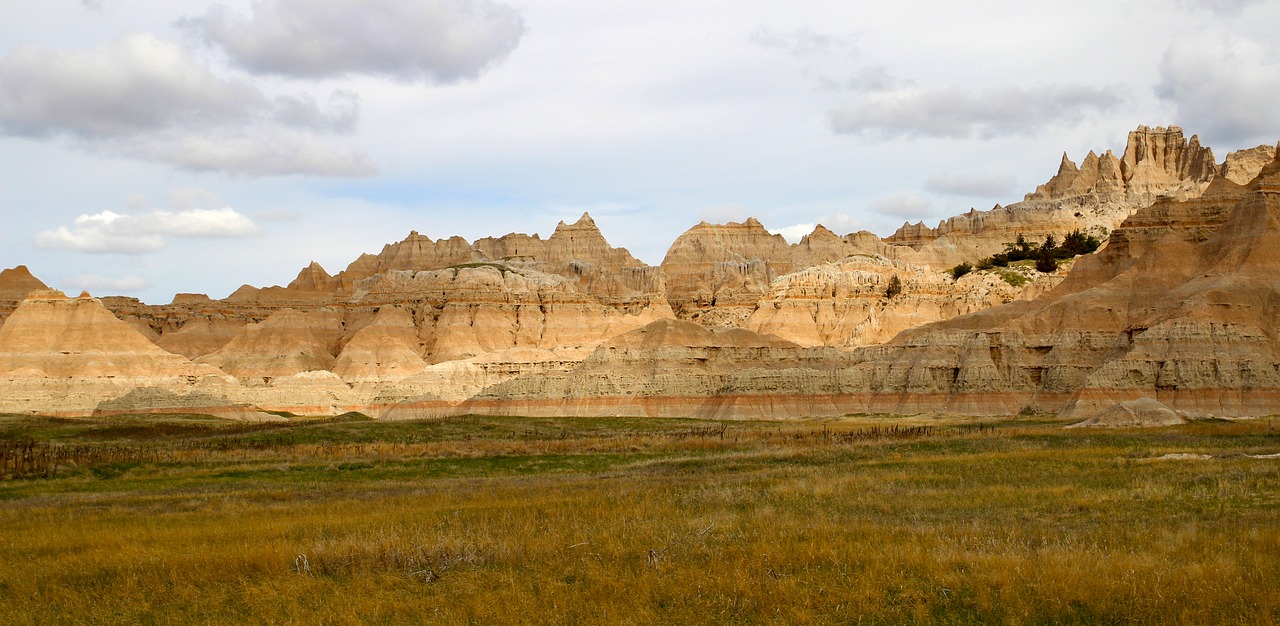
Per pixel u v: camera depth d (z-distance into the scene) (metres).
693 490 62.94
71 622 37.50
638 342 199.88
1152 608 33.69
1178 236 171.75
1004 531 45.34
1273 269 155.50
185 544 48.06
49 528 54.75
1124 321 162.88
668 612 35.84
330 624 36.03
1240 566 37.22
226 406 195.62
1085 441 88.81
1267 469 60.91
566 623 35.25
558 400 191.62
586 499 58.91
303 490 72.19
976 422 135.12
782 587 36.88
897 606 35.72
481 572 41.31
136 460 92.31
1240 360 139.62
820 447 92.38
